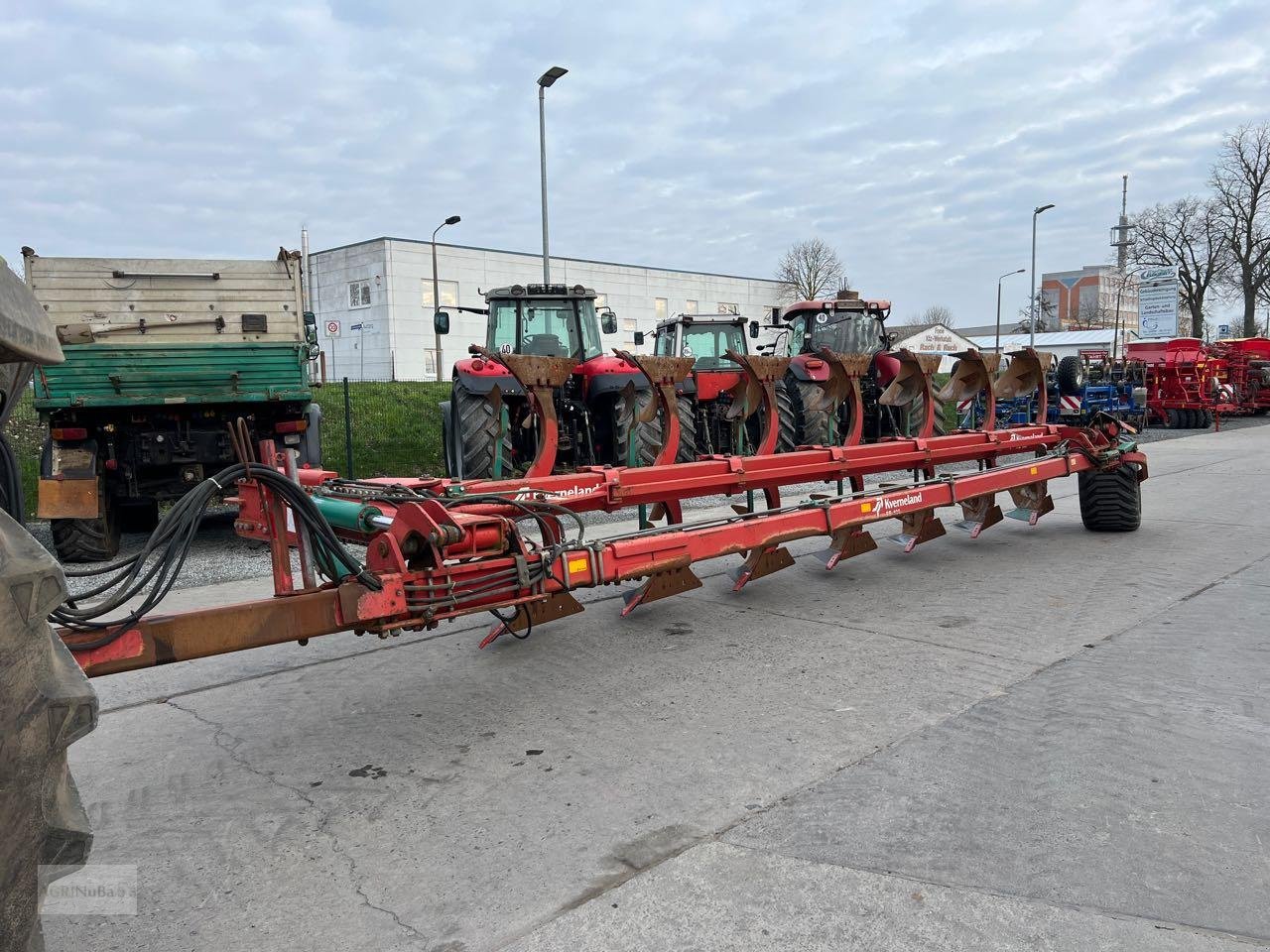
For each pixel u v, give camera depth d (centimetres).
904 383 634
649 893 217
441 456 1234
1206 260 4434
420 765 300
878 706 337
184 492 748
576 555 341
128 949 202
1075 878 218
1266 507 818
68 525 697
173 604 514
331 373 3412
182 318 736
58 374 666
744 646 424
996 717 322
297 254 770
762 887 219
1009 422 1750
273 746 321
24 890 118
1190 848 230
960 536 696
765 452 577
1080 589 512
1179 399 2133
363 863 237
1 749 112
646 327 3897
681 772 286
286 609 253
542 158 1526
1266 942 192
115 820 265
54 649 127
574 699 358
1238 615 445
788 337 1173
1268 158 4078
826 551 555
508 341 902
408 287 3203
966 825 245
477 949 198
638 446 852
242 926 210
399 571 279
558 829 251
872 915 205
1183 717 316
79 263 712
